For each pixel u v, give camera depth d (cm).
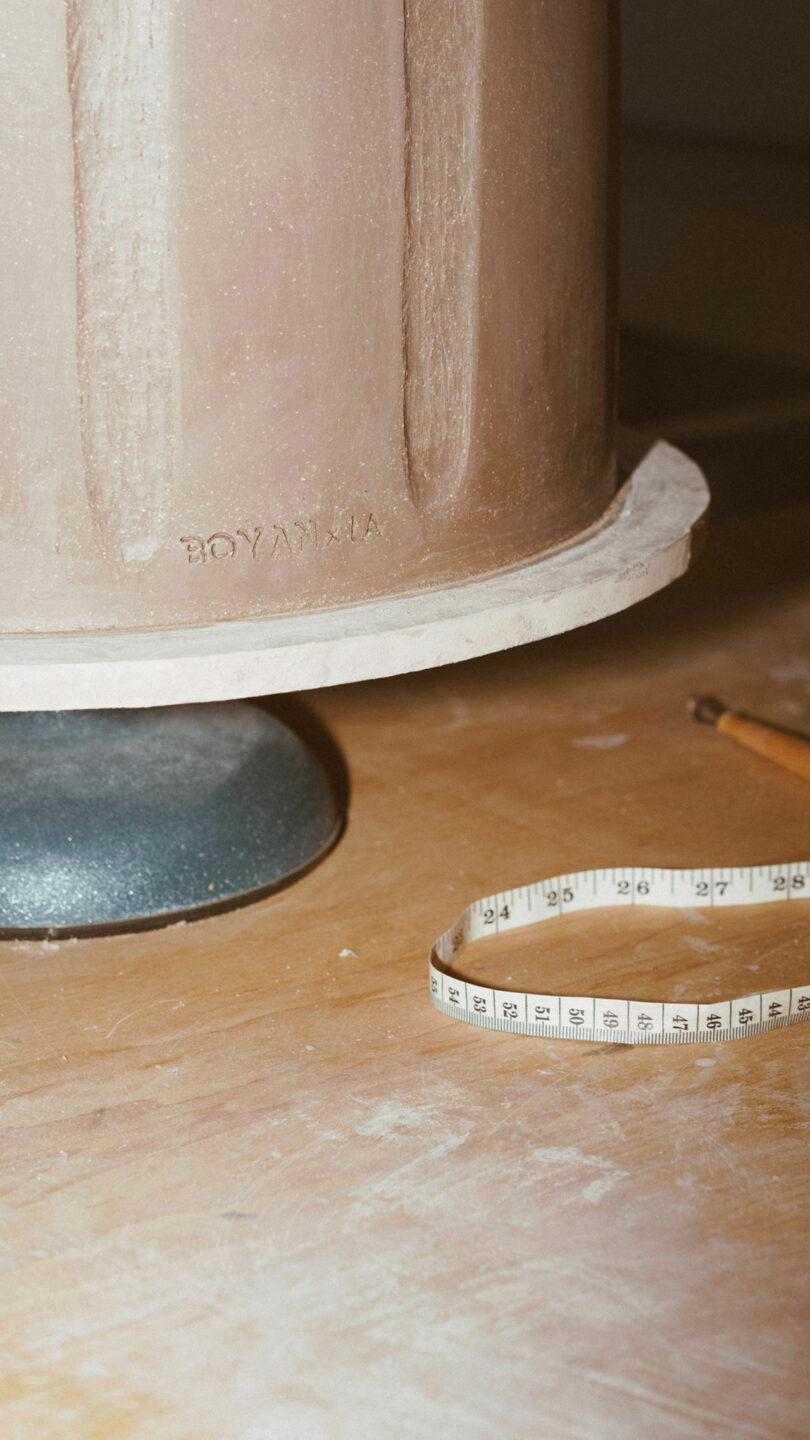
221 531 78
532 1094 81
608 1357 63
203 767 102
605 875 101
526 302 85
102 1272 68
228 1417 61
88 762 100
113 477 76
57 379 74
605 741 125
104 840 97
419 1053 85
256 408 77
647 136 189
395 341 79
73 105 71
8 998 89
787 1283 68
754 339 180
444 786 117
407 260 79
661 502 102
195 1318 66
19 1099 80
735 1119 79
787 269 176
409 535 84
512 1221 72
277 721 111
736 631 147
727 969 93
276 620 81
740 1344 64
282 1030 87
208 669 76
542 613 84
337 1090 81
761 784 118
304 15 72
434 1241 70
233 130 73
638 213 187
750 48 178
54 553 77
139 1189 73
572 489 93
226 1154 76
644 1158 76
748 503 181
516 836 109
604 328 94
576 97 86
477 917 97
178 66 71
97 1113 79
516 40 80
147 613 79
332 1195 73
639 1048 85
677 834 109
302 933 97
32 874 96
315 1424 60
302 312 76
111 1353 64
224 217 73
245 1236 70
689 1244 70
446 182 79
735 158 179
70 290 73
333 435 79
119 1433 60
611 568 88
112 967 93
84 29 70
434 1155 76
